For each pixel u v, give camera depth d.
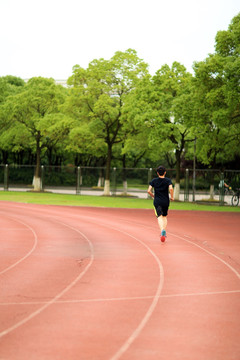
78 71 38.53
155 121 34.31
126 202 32.53
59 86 49.59
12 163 65.25
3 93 50.09
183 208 28.00
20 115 44.50
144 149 41.88
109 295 6.76
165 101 34.56
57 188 50.94
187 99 31.41
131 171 50.69
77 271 8.62
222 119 26.64
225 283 7.68
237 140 35.16
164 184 12.56
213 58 26.25
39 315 5.67
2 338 4.78
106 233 15.12
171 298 6.60
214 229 16.92
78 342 4.68
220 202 33.75
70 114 40.84
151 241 13.19
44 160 65.19
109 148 40.50
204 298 6.62
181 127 37.75
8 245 12.16
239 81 24.61
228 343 4.69
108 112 38.00
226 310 5.99
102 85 37.69
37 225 17.48
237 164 42.47
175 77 34.88
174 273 8.48
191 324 5.35
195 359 4.25
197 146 36.50
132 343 4.67
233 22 28.27
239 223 19.56
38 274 8.31
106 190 40.53
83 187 50.12
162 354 4.37
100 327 5.20
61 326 5.23
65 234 14.80
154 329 5.15
